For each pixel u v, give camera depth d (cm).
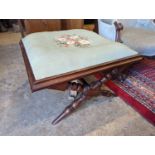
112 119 130
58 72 99
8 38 302
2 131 120
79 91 133
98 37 147
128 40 188
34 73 97
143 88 162
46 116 133
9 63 215
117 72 129
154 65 201
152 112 135
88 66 108
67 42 132
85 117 132
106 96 152
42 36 142
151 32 208
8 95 156
